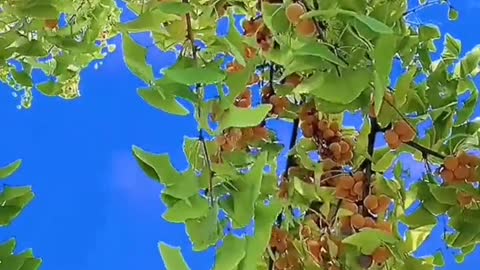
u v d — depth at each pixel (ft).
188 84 4.85
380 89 4.99
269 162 6.18
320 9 5.24
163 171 5.14
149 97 5.13
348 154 6.08
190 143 5.80
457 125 6.04
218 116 5.06
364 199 5.84
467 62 6.24
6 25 6.80
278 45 5.89
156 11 5.41
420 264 5.80
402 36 5.59
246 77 5.21
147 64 5.06
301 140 6.35
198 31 5.76
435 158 6.00
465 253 6.36
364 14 5.20
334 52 5.20
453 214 5.94
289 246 6.14
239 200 5.11
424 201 5.94
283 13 5.39
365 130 5.89
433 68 6.19
